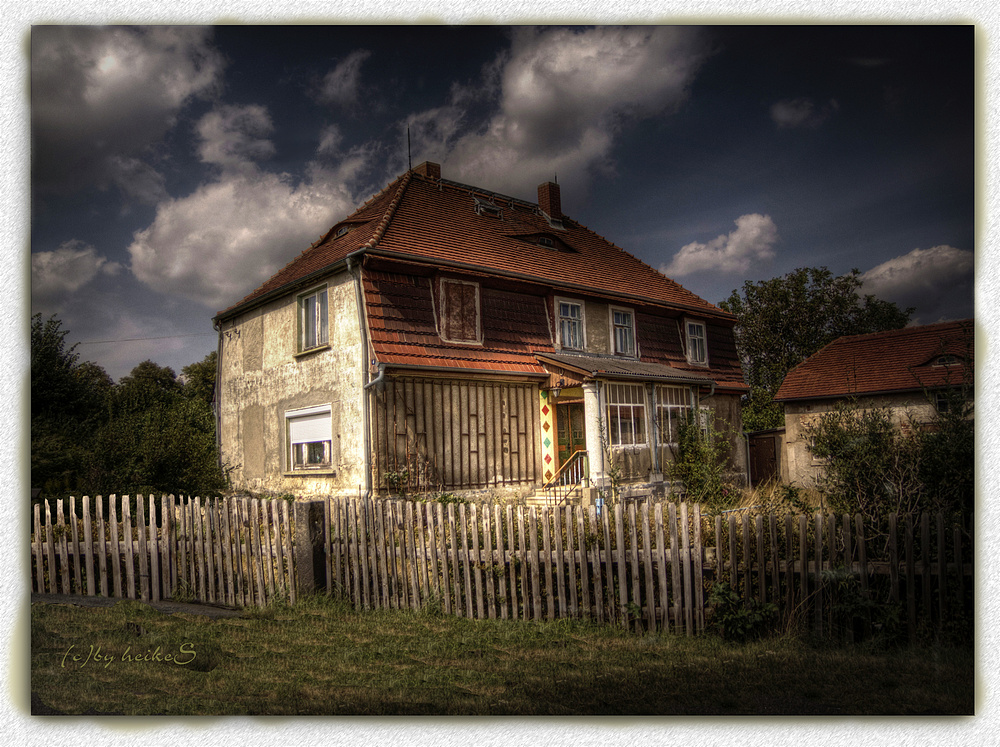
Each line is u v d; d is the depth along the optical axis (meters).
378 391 12.97
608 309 18.17
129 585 8.77
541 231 18.83
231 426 18.09
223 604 8.34
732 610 6.31
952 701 4.96
